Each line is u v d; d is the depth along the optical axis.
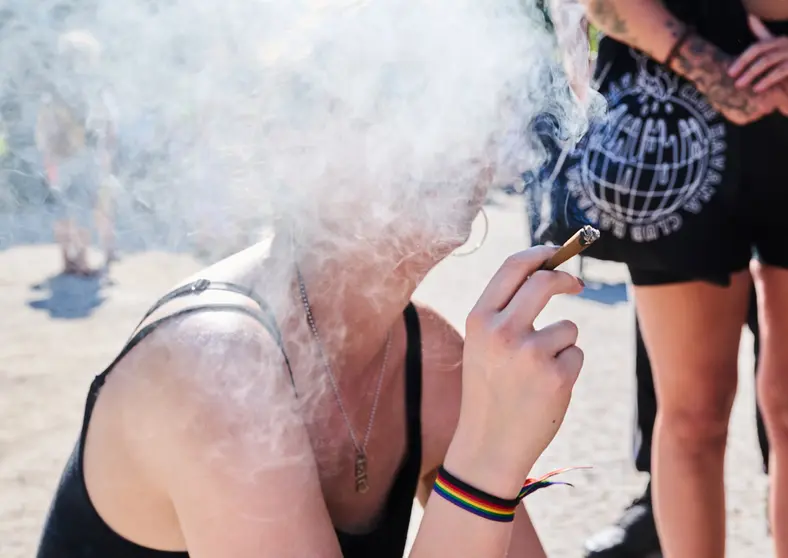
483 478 0.98
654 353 1.95
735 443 3.23
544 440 0.99
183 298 1.02
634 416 2.43
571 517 2.69
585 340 4.44
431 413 1.34
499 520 0.98
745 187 1.82
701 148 1.79
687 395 1.90
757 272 1.99
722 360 1.90
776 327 1.94
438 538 0.99
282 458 0.98
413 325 1.32
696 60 1.72
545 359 0.97
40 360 4.10
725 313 1.88
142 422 0.98
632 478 2.94
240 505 0.96
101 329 4.55
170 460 0.96
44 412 3.49
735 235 1.85
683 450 1.92
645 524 2.39
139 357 0.99
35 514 2.69
